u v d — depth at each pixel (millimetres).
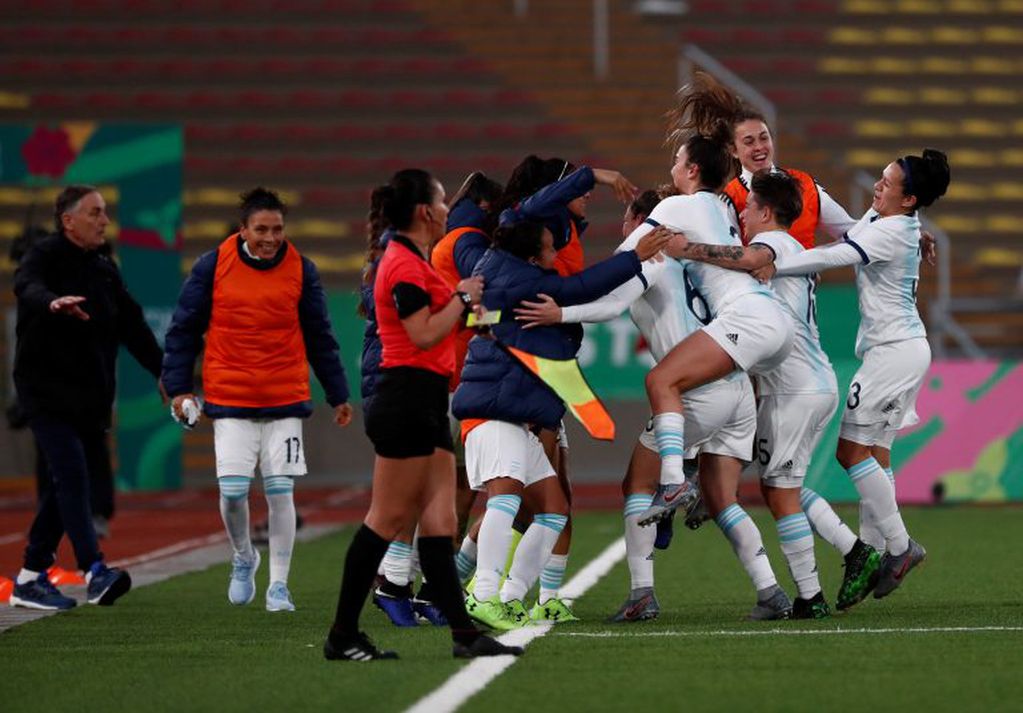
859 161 95000
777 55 101500
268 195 30781
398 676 21812
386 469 22703
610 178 26984
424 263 22734
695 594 33500
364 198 92625
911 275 30469
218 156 94188
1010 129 96938
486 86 98188
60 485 33000
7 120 95562
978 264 89188
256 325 30953
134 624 29516
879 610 29875
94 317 33969
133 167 71688
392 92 97000
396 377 22547
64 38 100062
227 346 31047
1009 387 61375
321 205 92438
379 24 102375
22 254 42281
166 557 44812
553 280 26609
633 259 26828
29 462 77312
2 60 98312
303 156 94500
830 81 100000
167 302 71688
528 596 33156
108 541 50812
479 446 27172
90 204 33750
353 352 73500
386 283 22578
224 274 30906
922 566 38625
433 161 93562
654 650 24078
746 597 32781
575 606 31406
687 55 92438
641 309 28781
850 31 102062
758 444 29203
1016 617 28219
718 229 28281
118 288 34688
